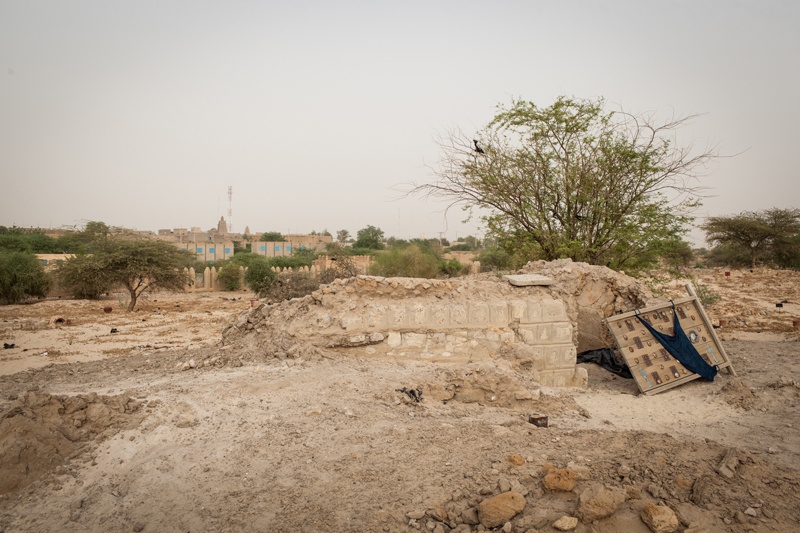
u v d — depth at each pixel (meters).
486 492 4.67
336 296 9.22
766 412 7.08
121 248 25.97
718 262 58.41
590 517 4.23
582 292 10.76
